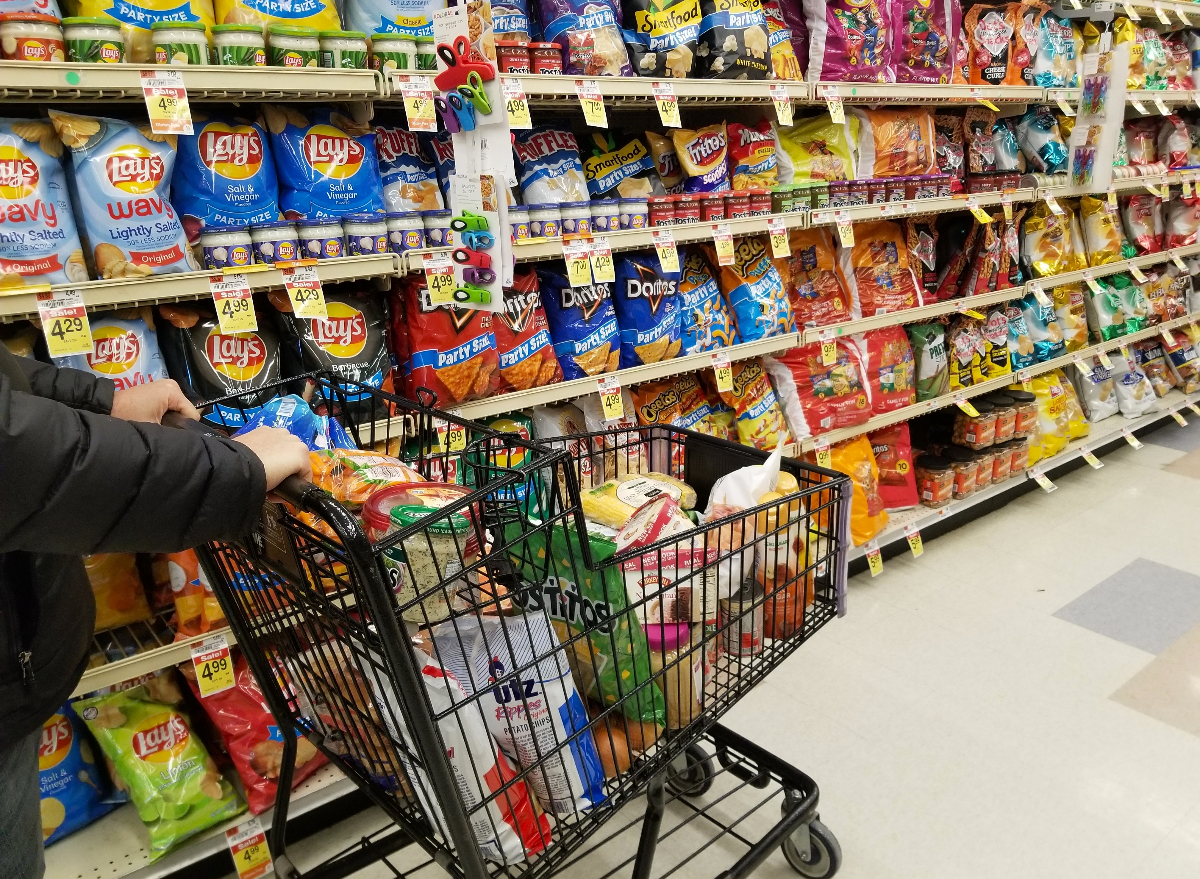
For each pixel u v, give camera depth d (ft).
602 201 6.86
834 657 7.99
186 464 2.57
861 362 9.09
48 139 4.57
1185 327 14.87
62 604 3.41
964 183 10.64
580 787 3.67
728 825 5.98
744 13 7.46
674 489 4.83
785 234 7.97
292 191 5.64
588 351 7.06
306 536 2.89
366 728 3.54
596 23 6.63
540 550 3.98
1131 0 11.43
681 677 4.11
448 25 4.41
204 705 5.46
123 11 4.71
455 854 3.45
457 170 4.75
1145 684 7.35
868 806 6.13
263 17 5.15
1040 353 11.53
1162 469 12.31
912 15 9.02
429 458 4.46
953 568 9.64
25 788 3.43
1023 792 6.19
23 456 2.31
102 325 4.92
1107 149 11.03
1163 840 5.69
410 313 6.03
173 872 5.31
